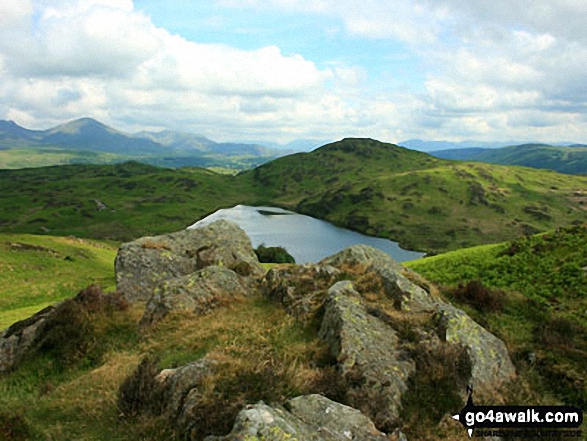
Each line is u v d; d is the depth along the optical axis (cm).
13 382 1617
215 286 2130
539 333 1888
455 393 1239
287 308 1855
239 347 1442
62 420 1133
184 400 1025
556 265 2769
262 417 830
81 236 15812
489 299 2244
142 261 2669
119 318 2025
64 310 1956
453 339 1498
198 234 3012
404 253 15350
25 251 6269
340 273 2123
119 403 1119
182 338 1669
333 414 979
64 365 1697
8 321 3262
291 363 1333
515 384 1433
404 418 1113
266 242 15038
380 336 1431
